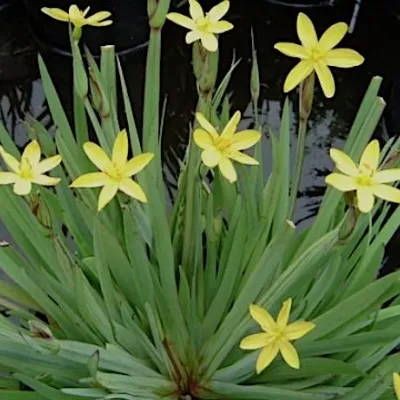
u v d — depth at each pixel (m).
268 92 0.70
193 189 0.41
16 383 0.44
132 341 0.42
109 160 0.36
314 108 0.68
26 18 0.73
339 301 0.43
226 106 0.44
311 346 0.40
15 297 0.45
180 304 0.42
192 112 0.68
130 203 0.41
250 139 0.36
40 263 0.44
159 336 0.41
